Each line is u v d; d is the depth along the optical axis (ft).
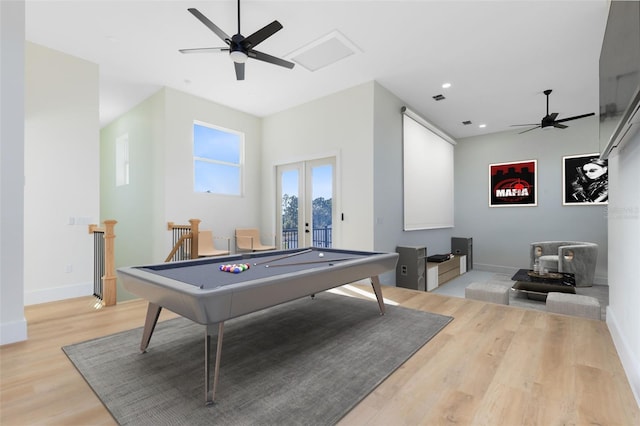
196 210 16.74
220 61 13.01
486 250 23.57
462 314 9.94
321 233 17.06
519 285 14.69
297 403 5.12
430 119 20.13
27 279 11.40
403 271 16.12
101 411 4.96
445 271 19.30
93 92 13.08
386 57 12.50
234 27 10.62
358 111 15.15
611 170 8.23
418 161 18.76
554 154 20.75
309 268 7.66
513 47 11.66
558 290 13.62
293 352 7.09
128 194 18.48
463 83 14.87
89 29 10.79
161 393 5.41
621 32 5.03
